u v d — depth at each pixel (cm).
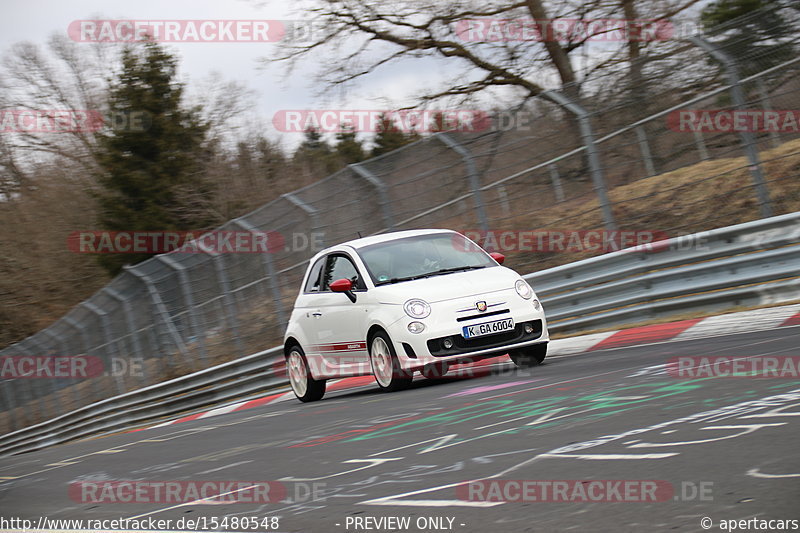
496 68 9000
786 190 5109
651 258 4588
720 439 1733
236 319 6719
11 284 16312
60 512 2167
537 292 5094
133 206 13725
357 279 3891
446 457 2028
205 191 14212
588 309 4828
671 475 1533
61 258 16450
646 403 2258
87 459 3562
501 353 3538
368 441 2475
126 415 7431
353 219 5819
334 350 4041
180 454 3061
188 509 1936
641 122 4788
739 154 4722
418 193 5531
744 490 1370
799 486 1345
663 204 5506
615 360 3322
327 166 15638
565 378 3031
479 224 5300
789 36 4444
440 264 3866
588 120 4981
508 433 2192
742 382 2325
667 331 4025
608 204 4953
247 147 15450
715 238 4316
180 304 7225
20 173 16838
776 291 4062
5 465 4303
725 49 4606
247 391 6288
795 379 2250
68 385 9325
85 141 16100
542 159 5184
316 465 2247
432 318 3516
